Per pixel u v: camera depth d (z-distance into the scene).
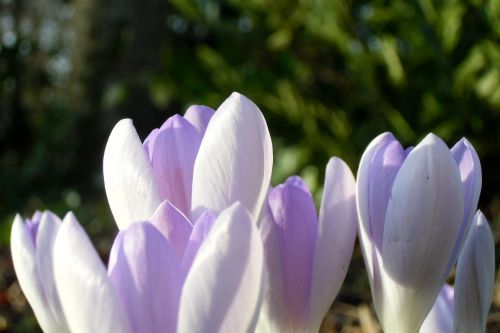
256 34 1.20
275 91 1.14
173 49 1.25
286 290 0.31
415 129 1.09
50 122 2.29
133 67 1.87
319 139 1.07
